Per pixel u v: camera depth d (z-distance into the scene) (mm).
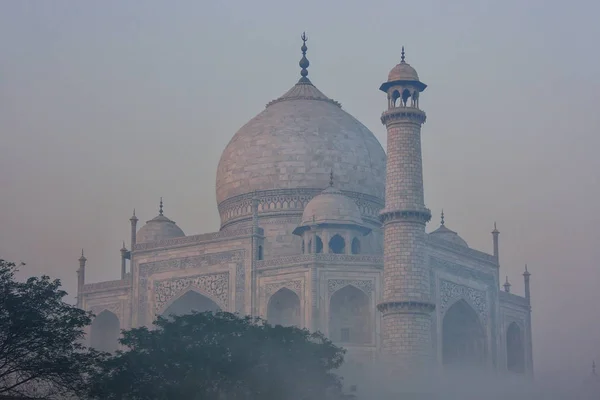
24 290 178250
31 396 180750
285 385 192250
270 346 198250
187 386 184375
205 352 191000
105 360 194375
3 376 176875
